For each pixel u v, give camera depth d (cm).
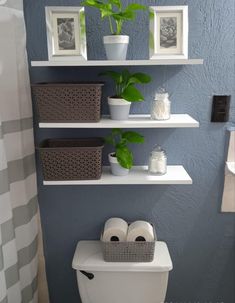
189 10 115
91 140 124
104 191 134
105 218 138
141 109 125
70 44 106
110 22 112
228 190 132
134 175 119
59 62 101
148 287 124
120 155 113
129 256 122
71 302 148
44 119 108
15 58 107
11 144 110
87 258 126
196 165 131
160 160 118
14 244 107
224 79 121
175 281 146
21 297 119
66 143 124
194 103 124
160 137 128
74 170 113
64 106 106
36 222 132
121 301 126
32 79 121
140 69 121
